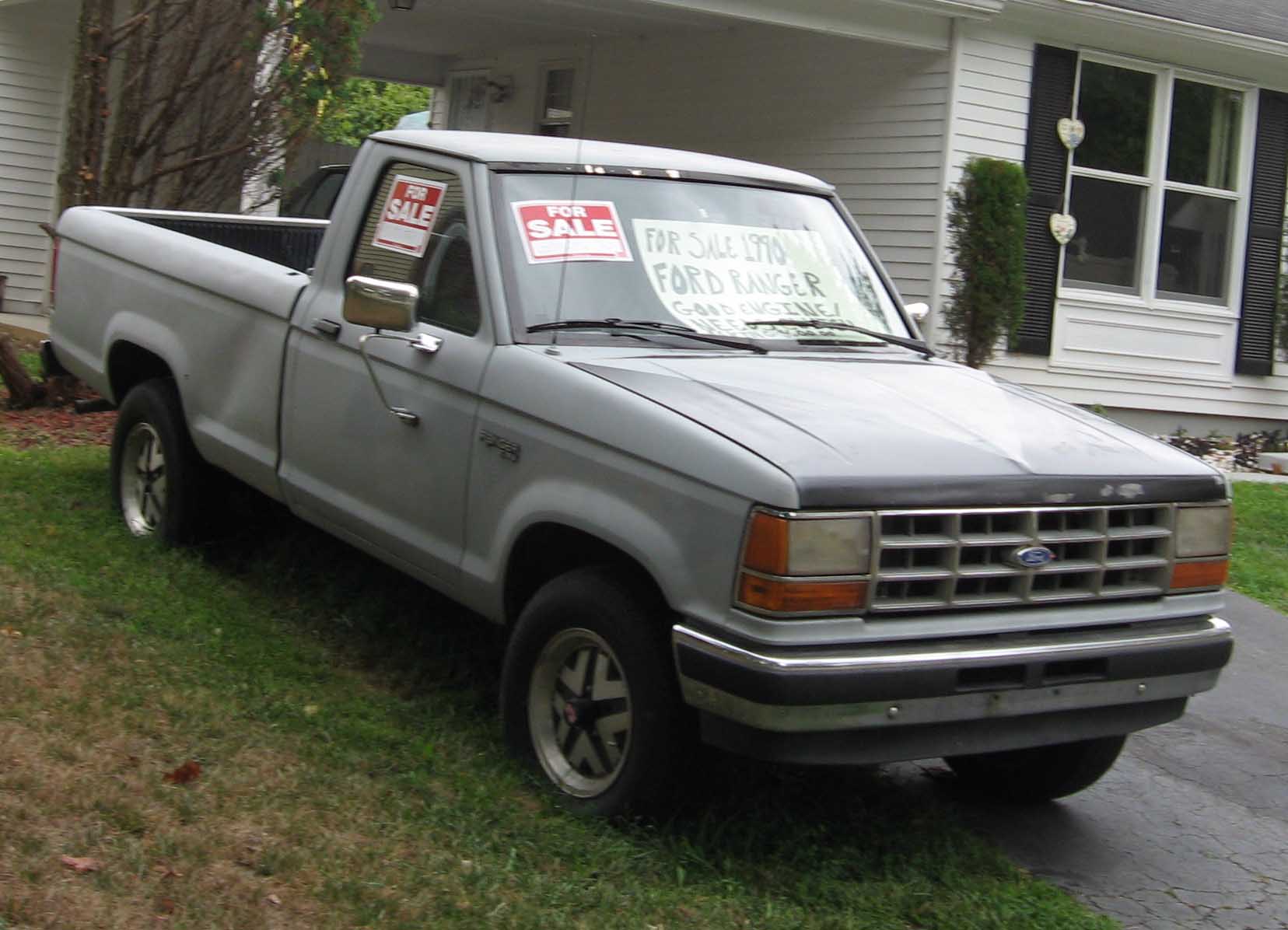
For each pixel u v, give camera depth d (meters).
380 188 5.66
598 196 5.32
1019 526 4.30
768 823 4.62
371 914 3.69
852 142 13.84
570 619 4.55
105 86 10.10
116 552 6.55
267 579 6.52
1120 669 4.45
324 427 5.60
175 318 6.55
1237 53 14.29
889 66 13.46
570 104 17.22
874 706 4.03
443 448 5.02
